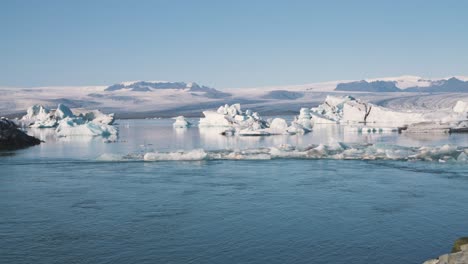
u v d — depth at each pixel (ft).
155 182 100.89
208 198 83.76
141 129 416.26
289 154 145.07
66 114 447.01
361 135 270.26
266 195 85.87
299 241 59.00
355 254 54.34
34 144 214.90
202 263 52.16
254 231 63.31
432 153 136.56
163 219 69.72
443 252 54.65
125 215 72.28
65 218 70.85
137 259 53.62
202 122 423.23
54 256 54.70
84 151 180.45
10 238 61.26
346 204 77.82
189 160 138.51
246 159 139.13
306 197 83.71
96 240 60.23
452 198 81.30
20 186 97.40
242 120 391.65
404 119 335.67
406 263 51.57
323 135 280.31
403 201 79.51
